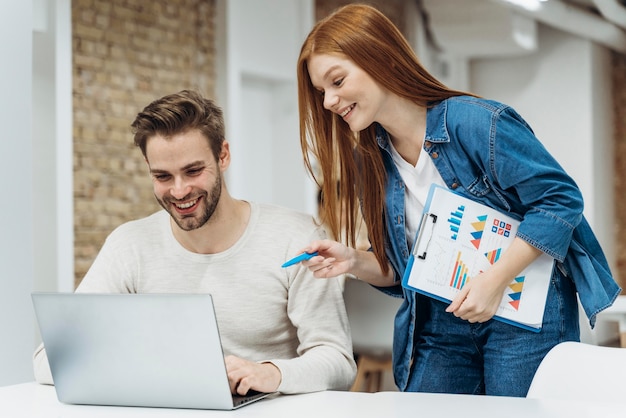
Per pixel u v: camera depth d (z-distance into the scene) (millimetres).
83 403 1769
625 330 3812
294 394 1835
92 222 5484
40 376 2014
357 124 2074
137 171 5844
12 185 2859
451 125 2074
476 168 2100
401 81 2070
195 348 1630
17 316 2857
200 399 1661
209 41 6445
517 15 8359
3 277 2822
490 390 2199
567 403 1581
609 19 8180
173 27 6137
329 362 1951
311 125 2225
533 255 2027
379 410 1568
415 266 2057
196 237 2154
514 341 2145
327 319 2090
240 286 2143
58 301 1715
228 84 6434
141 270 2191
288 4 7047
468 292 2010
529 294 2098
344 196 2291
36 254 5086
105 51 5598
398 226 2234
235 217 2172
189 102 1998
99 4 5559
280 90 7156
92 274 2219
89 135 5473
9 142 2857
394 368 2391
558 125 9281
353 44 2020
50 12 5066
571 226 2002
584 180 9148
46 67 5070
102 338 1701
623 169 9641
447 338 2279
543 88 9359
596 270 2135
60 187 5082
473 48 8727
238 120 6488
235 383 1737
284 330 2176
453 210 2074
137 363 1684
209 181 2018
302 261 2066
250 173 6914
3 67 2846
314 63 2059
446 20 8461
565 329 2143
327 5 7711
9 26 2863
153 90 5969
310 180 7070
